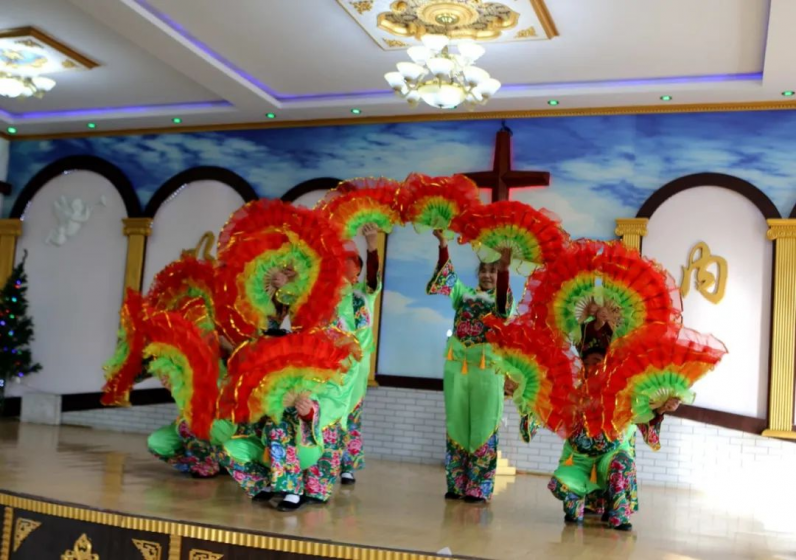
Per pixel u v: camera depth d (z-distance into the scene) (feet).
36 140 38.37
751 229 28.17
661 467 28.22
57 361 36.88
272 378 16.72
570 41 25.03
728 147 28.73
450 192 19.98
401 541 14.99
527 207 18.85
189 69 28.17
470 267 31.07
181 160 35.63
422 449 30.78
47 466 22.15
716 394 28.02
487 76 22.13
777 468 26.91
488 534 16.38
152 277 35.68
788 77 25.90
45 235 37.83
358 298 21.35
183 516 16.02
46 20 26.14
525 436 19.34
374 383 31.37
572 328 18.37
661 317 17.61
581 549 15.56
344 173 33.01
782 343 27.12
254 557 14.75
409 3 22.90
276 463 17.53
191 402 17.78
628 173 29.66
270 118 33.50
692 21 23.24
